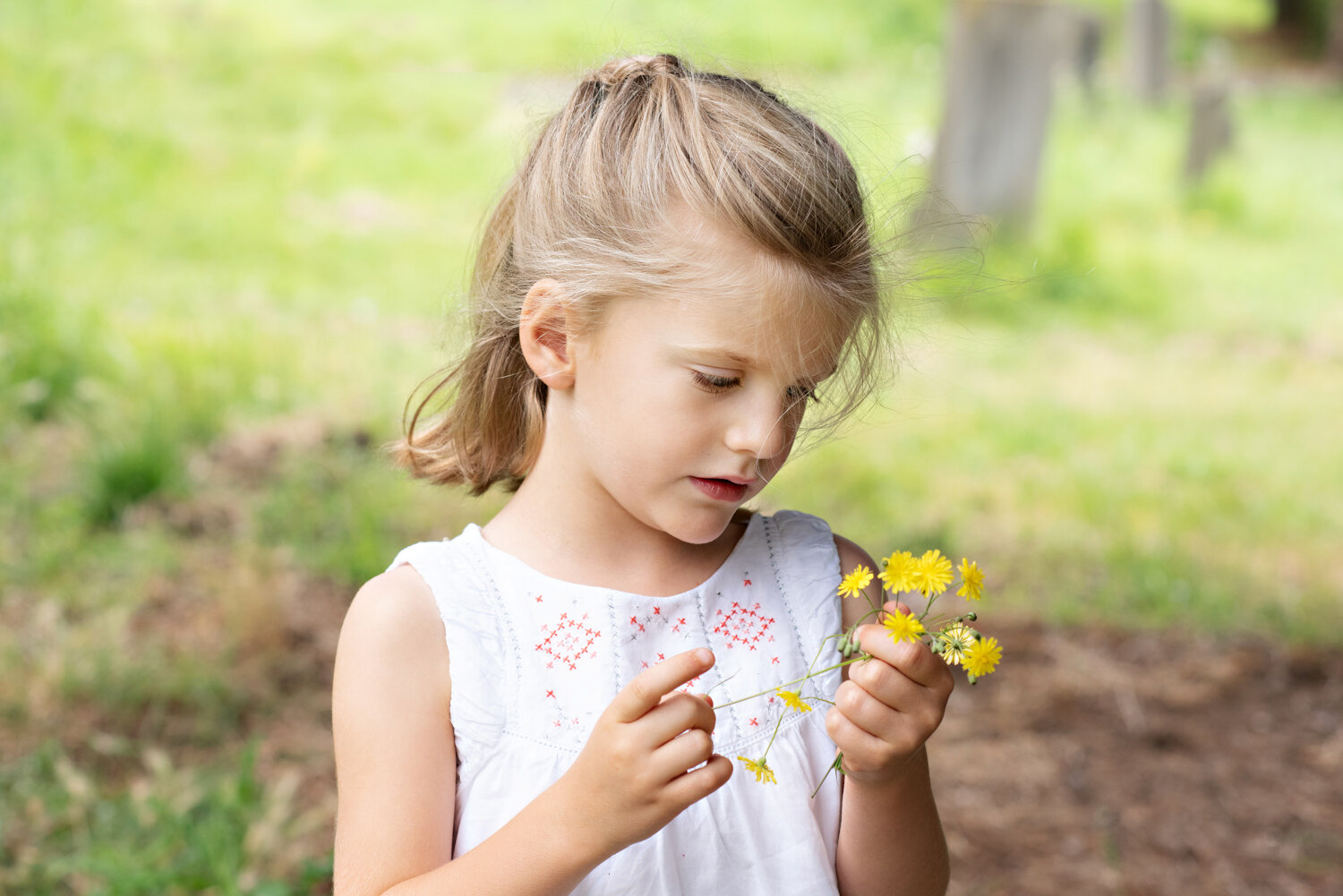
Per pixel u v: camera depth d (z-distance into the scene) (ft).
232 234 21.93
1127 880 8.84
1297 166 33.99
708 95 3.85
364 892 3.62
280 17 33.71
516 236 4.13
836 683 4.20
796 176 3.65
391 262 21.54
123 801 8.79
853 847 3.99
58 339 16.25
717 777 3.35
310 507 13.20
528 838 3.43
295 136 27.17
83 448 14.34
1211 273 25.41
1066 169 31.37
